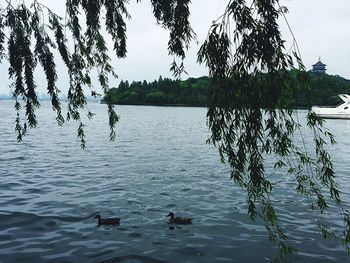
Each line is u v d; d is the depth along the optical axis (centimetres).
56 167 2145
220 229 1095
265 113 405
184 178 1844
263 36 382
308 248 946
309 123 424
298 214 1245
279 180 1811
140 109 14150
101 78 761
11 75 632
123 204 1356
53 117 8100
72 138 3878
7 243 972
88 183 1714
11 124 5688
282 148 419
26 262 859
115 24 679
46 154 2688
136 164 2264
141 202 1388
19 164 2244
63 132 4578
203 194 1518
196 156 2636
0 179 1786
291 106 414
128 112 11450
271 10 385
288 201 1409
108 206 1329
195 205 1354
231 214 1241
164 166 2198
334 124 6769
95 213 1244
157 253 920
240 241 997
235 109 414
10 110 12156
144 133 4591
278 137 412
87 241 995
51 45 673
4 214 1214
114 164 2261
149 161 2389
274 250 935
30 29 642
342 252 921
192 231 1078
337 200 463
